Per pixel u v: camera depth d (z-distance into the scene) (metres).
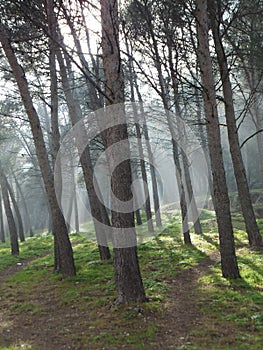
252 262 9.64
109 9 6.91
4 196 18.30
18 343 5.79
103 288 8.41
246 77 16.25
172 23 11.35
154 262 11.16
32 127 9.88
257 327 5.38
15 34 9.82
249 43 12.12
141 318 6.13
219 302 6.67
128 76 15.07
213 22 10.88
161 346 5.09
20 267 14.09
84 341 5.53
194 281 8.55
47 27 9.12
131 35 11.70
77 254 14.15
